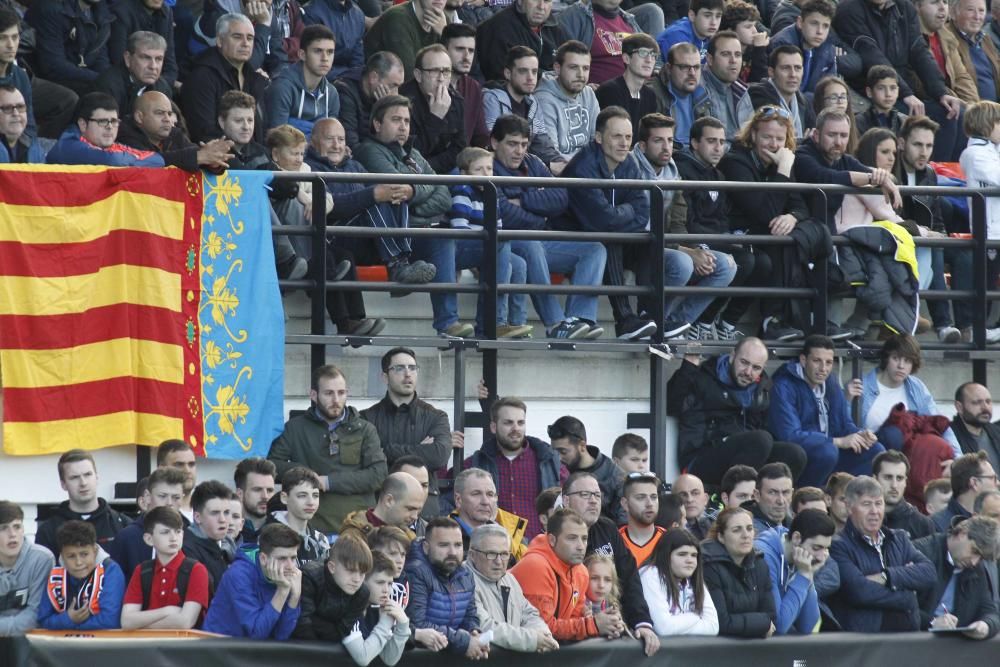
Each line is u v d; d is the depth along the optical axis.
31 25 53.62
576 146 55.69
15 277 43.50
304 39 52.91
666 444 50.50
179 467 42.47
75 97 52.44
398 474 42.66
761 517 46.22
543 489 46.53
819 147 53.38
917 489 50.91
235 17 51.72
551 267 50.44
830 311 53.00
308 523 44.47
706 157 53.28
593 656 41.78
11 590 38.84
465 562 41.69
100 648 37.62
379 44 57.81
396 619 39.16
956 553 46.41
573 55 55.50
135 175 44.72
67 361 43.78
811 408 50.25
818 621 44.66
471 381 49.06
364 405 48.09
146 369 44.44
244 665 38.31
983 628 45.66
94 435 43.94
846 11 63.59
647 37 56.69
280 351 45.75
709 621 42.94
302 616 38.97
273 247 46.09
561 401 49.94
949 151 63.00
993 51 66.44
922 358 52.88
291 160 48.31
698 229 51.94
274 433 45.50
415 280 47.50
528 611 41.56
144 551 40.22
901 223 53.72
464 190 49.69
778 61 58.84
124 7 54.31
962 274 55.16
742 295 50.69
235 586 38.91
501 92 55.50
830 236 51.56
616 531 44.28
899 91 62.31
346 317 47.62
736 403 49.78
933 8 64.88
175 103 52.84
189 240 45.16
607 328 51.81
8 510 38.78
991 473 48.47
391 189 47.88
